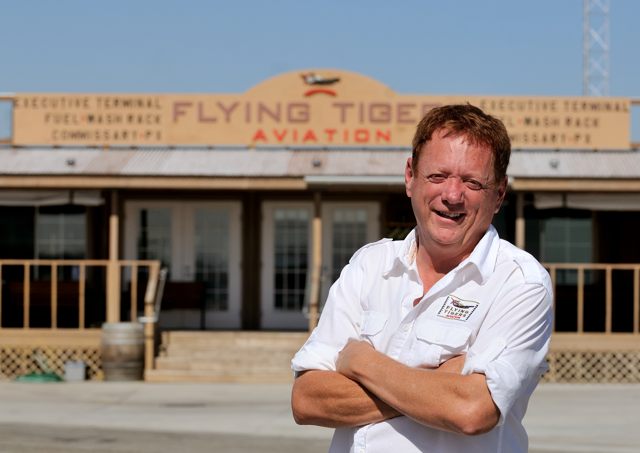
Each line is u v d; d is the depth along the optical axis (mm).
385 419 2582
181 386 14938
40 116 17766
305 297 18516
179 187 16250
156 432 10664
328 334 2811
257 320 18547
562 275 18969
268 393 14164
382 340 2701
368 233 18500
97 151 17750
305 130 17531
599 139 17688
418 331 2617
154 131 17719
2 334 15969
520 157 17406
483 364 2479
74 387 14680
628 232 18828
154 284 16047
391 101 17531
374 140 17516
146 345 15750
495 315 2568
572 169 16750
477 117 2648
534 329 2559
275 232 18641
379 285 2770
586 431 10844
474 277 2613
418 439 2549
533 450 9594
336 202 18594
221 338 16781
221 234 18672
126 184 16266
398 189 16578
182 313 18547
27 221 18734
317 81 17531
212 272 18641
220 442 10047
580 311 15867
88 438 10242
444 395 2453
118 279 16141
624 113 17688
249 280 18609
